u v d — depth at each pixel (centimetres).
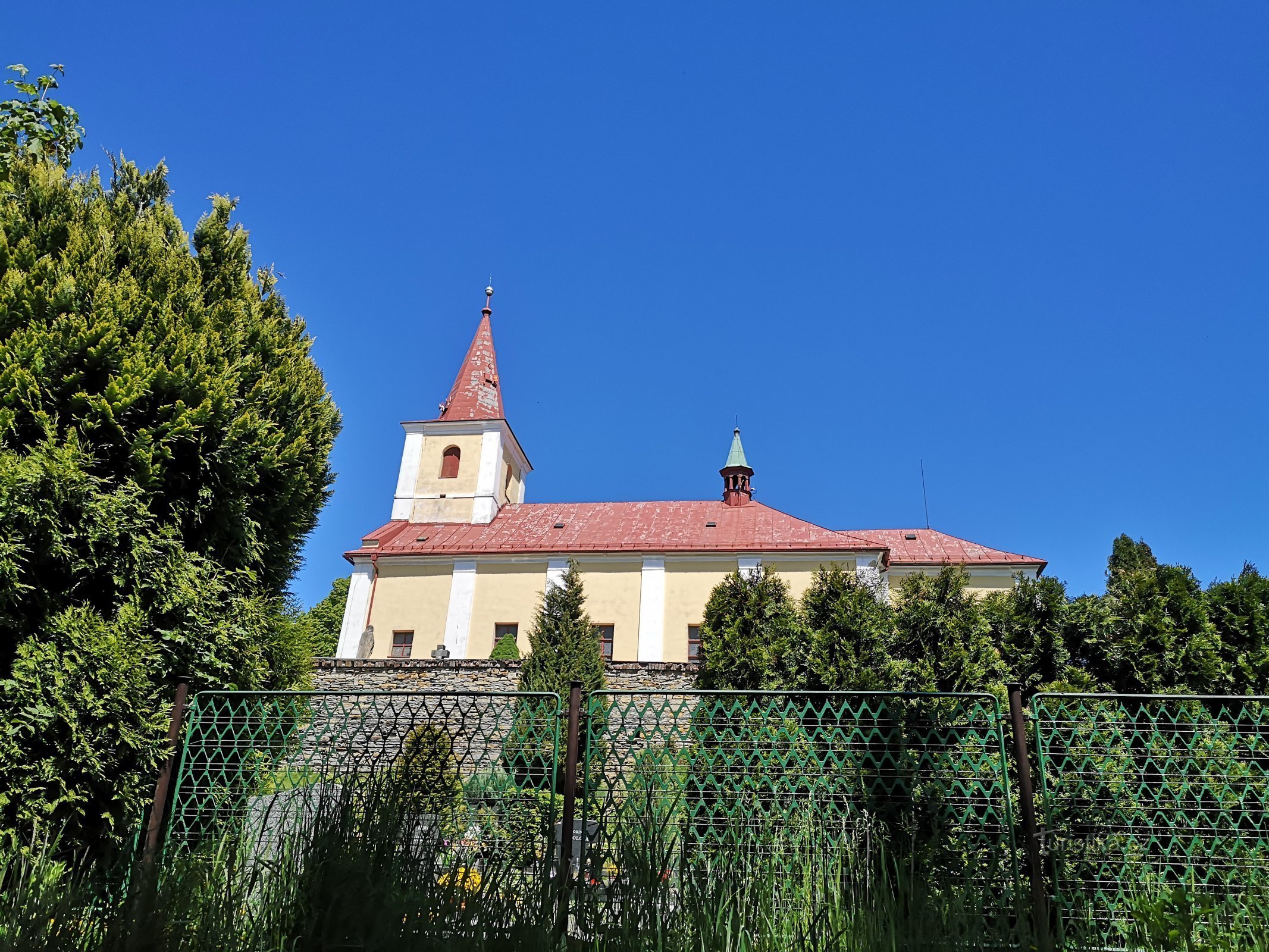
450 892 451
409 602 2716
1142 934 488
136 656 606
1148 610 859
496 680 1805
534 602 2655
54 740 571
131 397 648
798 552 2594
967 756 594
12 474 572
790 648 1091
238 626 697
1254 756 638
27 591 589
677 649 2550
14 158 695
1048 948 465
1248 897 519
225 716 630
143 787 602
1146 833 593
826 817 577
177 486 679
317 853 471
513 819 552
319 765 599
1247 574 862
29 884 475
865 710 687
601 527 2908
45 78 702
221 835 570
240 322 765
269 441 740
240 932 443
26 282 650
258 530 749
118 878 546
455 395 3378
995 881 540
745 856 510
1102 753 625
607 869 473
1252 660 814
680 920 442
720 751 592
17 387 613
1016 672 888
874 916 449
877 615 1040
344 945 429
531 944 423
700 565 2645
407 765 568
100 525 613
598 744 586
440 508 3053
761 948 434
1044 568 2703
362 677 1805
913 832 562
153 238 747
